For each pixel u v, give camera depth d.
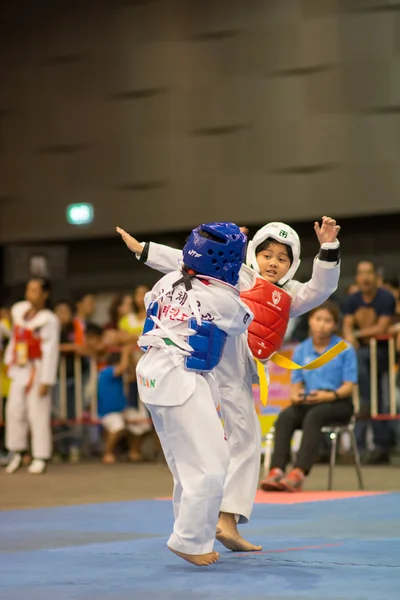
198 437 4.29
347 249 16.41
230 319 4.45
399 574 4.19
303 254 16.53
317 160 15.56
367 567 4.39
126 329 13.43
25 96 17.72
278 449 8.76
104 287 18.08
